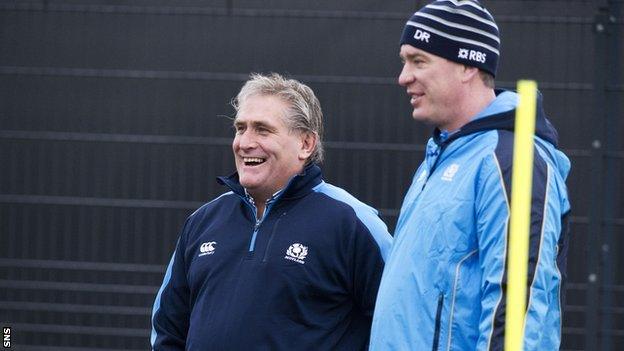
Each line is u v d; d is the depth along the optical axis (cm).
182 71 2814
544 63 2702
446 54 1307
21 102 2853
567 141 2694
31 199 2861
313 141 1459
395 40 2741
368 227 1425
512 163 1225
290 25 2769
